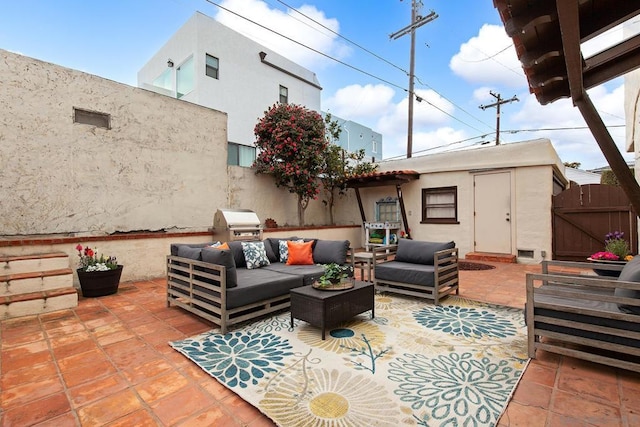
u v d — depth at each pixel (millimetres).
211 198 6863
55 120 4824
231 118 10555
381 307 3900
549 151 6809
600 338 2197
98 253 4898
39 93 4688
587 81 2621
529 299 2459
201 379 2213
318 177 9453
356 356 2553
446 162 8227
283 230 7605
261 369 2336
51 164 4785
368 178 8773
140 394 2029
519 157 7121
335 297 3018
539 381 2131
